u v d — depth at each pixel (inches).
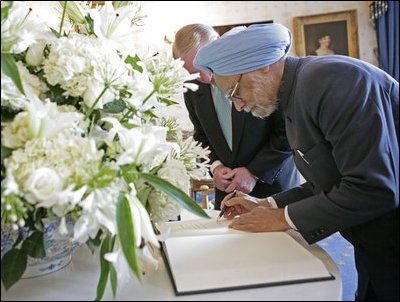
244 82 35.2
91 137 23.8
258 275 25.4
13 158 20.3
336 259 35.6
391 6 124.5
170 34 140.7
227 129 60.7
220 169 60.5
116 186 22.0
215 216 45.0
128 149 22.1
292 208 31.9
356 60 32.2
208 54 35.4
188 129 73.7
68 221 24.8
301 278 25.4
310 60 34.2
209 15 143.6
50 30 27.9
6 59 21.9
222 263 26.7
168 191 24.1
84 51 25.3
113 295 22.3
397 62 124.0
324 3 140.6
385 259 29.4
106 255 21.3
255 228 34.0
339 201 28.2
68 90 24.9
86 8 29.7
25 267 22.9
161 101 30.9
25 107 22.4
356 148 27.3
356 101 27.8
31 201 20.0
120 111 27.3
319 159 31.9
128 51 29.9
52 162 20.7
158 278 26.4
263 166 58.1
